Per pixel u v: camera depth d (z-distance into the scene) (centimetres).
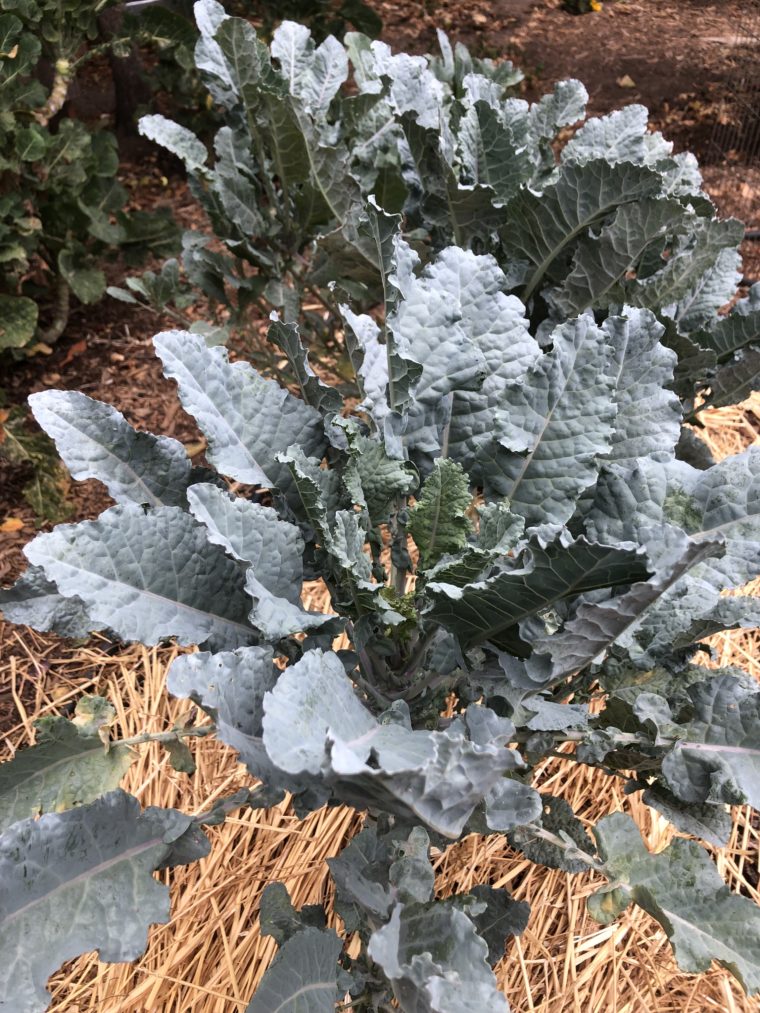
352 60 146
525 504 81
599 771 111
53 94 174
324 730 60
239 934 97
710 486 79
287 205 133
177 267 146
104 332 190
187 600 74
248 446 80
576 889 101
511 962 95
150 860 71
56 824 71
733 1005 94
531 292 125
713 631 76
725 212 230
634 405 86
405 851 71
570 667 73
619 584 66
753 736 73
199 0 122
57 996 95
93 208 176
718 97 272
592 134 124
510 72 159
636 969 98
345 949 92
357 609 77
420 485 87
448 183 116
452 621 75
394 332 81
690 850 73
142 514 72
